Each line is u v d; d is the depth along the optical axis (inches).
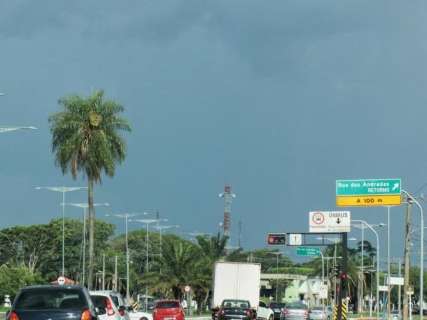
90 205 2598.4
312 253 3683.6
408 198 2420.0
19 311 857.5
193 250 4298.7
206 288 4271.7
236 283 2588.6
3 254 5689.0
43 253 5738.2
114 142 2591.0
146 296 4370.1
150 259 6402.6
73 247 5718.5
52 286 887.1
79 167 2561.5
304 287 6781.5
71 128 2549.2
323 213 3041.3
